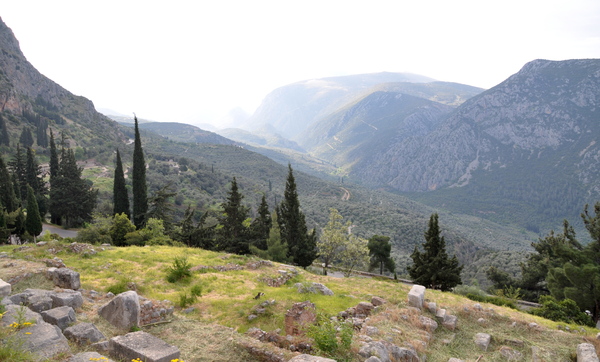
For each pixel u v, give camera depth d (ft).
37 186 237.66
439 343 43.73
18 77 634.43
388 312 48.37
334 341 31.76
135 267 67.41
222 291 58.29
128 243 124.98
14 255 58.70
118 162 168.86
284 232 132.57
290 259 117.08
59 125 571.69
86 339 25.20
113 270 62.90
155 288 56.29
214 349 28.43
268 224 136.77
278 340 34.14
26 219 150.20
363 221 490.90
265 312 48.08
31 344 21.02
